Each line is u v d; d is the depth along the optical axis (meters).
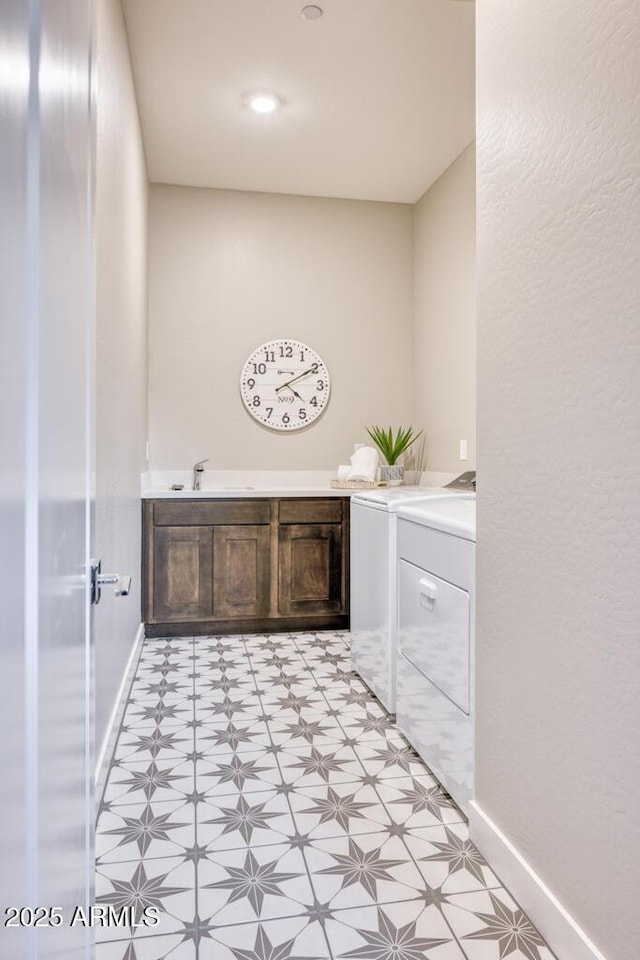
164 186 3.93
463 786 1.72
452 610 1.80
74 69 0.78
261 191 4.06
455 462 3.64
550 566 1.29
